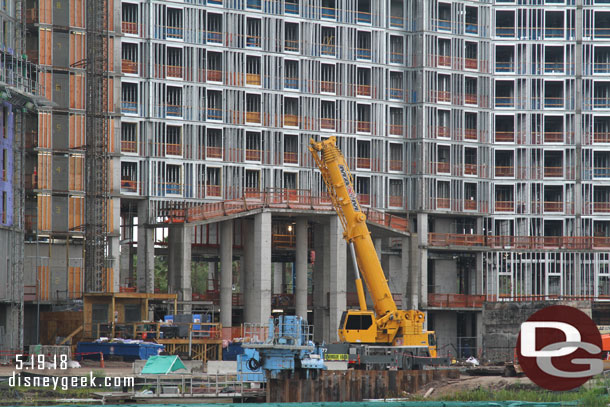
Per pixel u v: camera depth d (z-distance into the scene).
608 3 190.25
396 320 111.19
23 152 136.62
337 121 175.75
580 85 188.88
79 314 131.25
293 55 173.25
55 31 153.50
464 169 183.38
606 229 190.00
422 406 87.12
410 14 183.00
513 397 91.31
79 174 154.00
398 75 182.38
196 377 92.06
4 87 126.94
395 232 169.12
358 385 97.94
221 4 168.50
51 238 151.25
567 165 188.38
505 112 188.12
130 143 161.38
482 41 186.00
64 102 153.62
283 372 97.75
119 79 157.12
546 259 183.38
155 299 136.38
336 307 158.12
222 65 167.88
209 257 179.62
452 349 178.00
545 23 193.38
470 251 182.25
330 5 181.38
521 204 187.00
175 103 164.75
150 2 163.12
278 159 171.25
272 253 175.75
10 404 83.00
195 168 164.88
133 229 170.62
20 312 133.75
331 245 159.25
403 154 180.75
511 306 155.12
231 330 140.38
